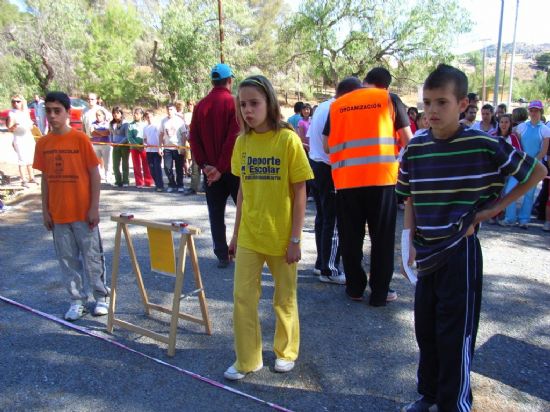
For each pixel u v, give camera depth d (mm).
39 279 4691
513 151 2158
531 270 4891
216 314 3867
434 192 2281
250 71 32125
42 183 3670
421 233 2379
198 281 3404
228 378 2936
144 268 4945
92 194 3658
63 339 3484
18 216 7246
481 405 2666
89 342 3438
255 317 2938
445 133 2244
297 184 2795
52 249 5648
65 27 28562
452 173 2227
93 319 3801
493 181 2207
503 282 4547
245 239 2898
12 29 29266
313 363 3129
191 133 4715
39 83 28484
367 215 3840
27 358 3219
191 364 3137
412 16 24531
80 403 2738
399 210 7738
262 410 2668
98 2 33688
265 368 3072
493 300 4121
